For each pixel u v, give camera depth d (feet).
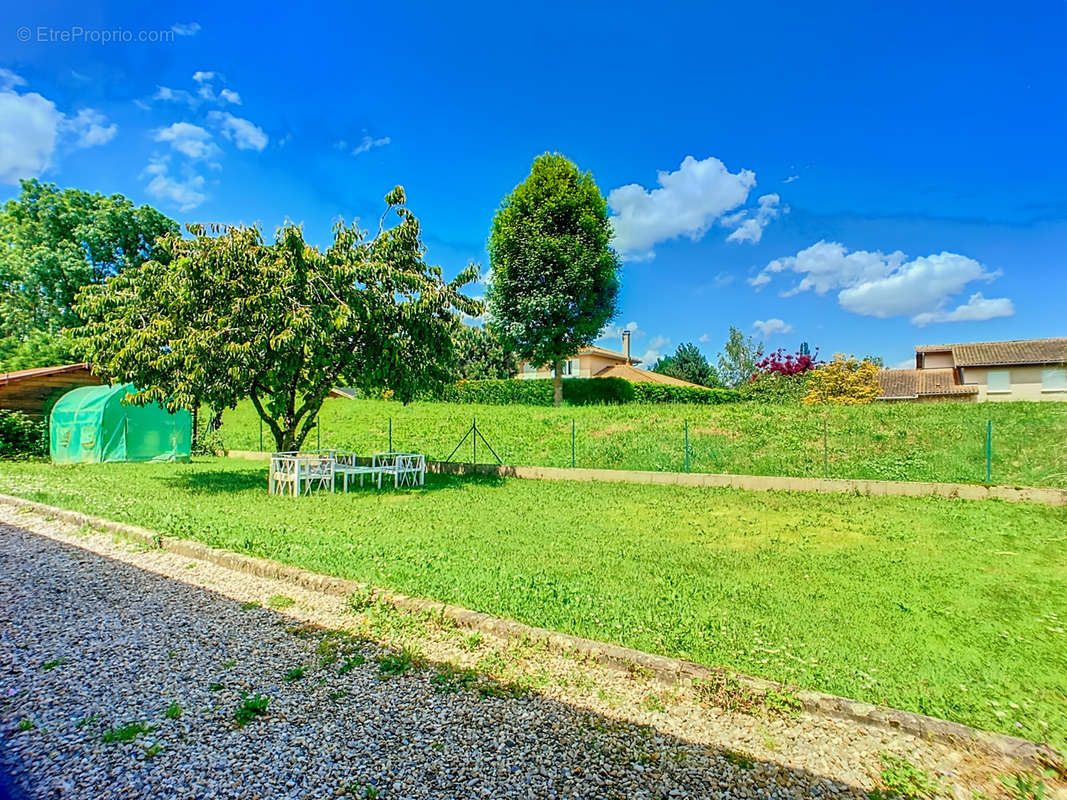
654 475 39.37
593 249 86.28
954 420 44.96
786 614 15.21
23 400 55.72
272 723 9.69
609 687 11.14
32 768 8.39
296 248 35.12
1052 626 14.58
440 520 27.35
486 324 91.20
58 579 17.48
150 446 53.31
